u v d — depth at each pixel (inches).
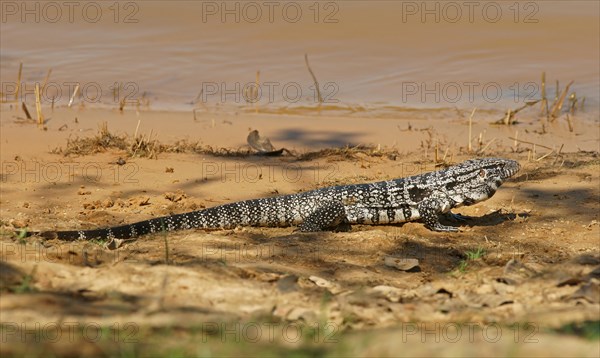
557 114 1886.1
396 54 2223.2
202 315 759.7
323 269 970.7
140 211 1254.9
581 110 1924.2
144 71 2135.8
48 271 854.5
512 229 1185.4
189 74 2119.8
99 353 666.2
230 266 909.2
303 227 1173.7
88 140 1583.4
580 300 825.5
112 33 2336.4
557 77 2105.1
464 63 2175.2
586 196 1323.8
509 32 2310.5
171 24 2375.7
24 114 1813.5
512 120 1830.7
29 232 1051.9
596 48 2234.3
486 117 1871.3
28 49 2247.8
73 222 1175.6
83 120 1786.4
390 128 1781.5
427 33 2309.3
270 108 1924.2
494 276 916.6
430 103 1963.6
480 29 2326.5
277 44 2273.6
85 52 2231.8
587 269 919.0
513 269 928.3
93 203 1264.8
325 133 1743.4
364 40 2285.9
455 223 1233.4
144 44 2277.3
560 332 733.3
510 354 663.1
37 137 1640.0
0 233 1013.2
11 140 1608.0
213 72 2138.3
